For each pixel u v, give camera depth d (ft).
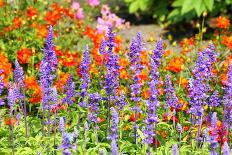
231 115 19.38
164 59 29.35
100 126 22.33
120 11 49.26
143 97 24.26
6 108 24.53
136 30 44.57
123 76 25.46
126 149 20.34
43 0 37.65
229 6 43.86
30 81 24.43
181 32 44.19
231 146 20.51
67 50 32.14
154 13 45.57
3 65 24.99
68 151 15.05
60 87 24.99
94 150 19.69
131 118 22.70
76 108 23.72
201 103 20.36
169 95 21.26
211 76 22.43
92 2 39.93
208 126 20.56
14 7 35.76
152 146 21.39
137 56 20.63
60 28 33.14
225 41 27.50
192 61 29.40
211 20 44.60
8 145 21.16
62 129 15.88
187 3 40.52
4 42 32.73
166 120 22.93
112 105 23.67
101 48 22.27
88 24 40.73
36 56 30.32
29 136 21.81
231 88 18.97
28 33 32.53
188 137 21.97
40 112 24.76
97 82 26.27
